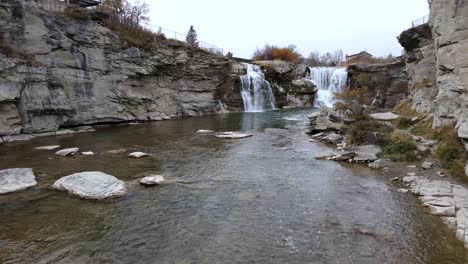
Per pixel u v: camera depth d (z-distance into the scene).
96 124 28.61
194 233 9.18
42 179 13.48
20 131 21.67
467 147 13.78
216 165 16.42
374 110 29.80
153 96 35.16
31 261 7.67
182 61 37.88
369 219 10.16
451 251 8.24
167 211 10.64
